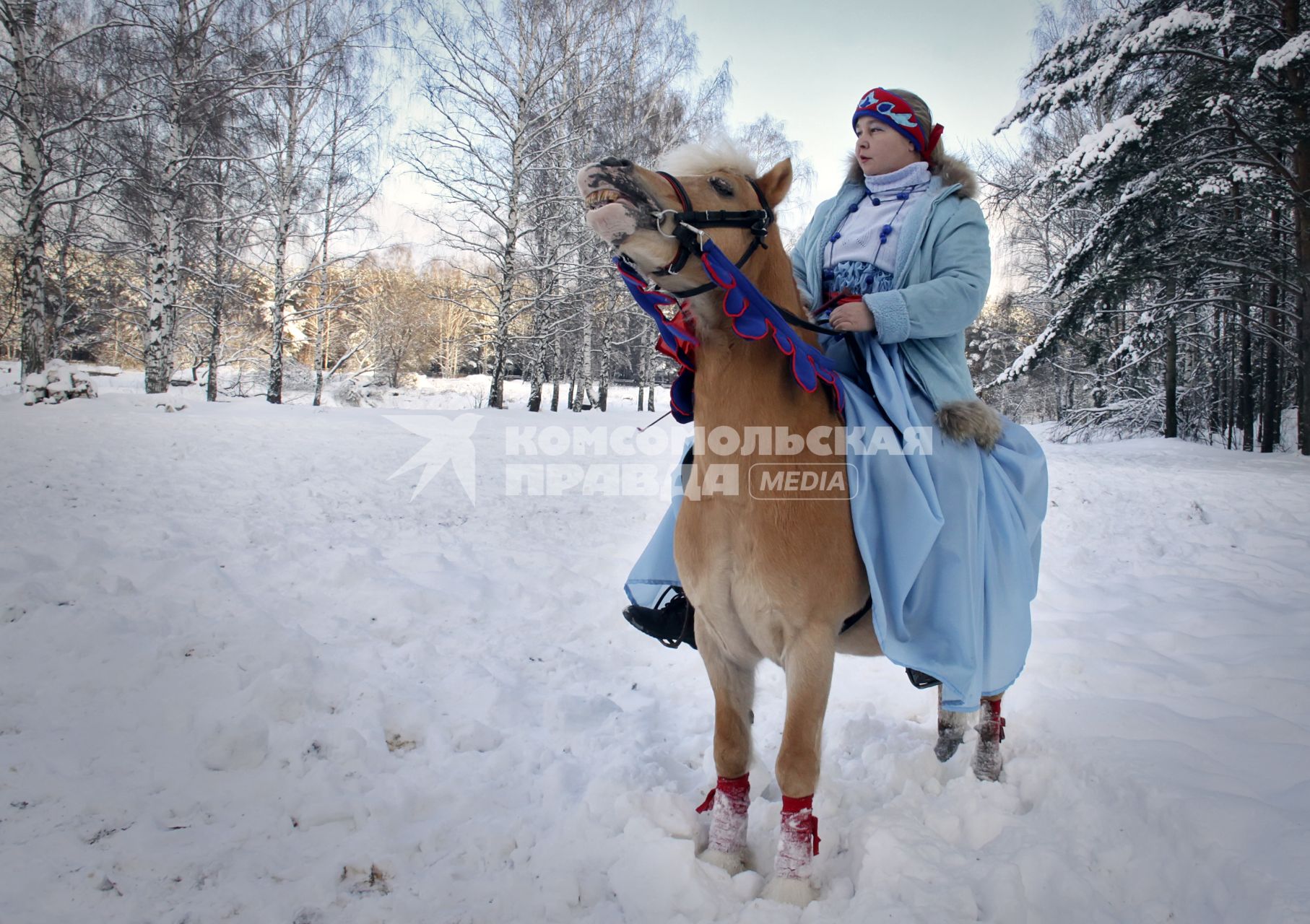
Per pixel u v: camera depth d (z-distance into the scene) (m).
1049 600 6.13
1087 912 2.27
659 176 2.17
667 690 4.27
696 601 2.49
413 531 7.45
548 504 9.79
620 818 2.73
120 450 10.66
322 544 6.39
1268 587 6.55
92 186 20.88
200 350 33.31
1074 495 11.02
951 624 2.54
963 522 2.62
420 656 4.28
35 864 2.31
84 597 4.33
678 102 28.11
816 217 3.29
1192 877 2.36
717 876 2.41
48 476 8.36
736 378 2.38
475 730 3.46
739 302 2.16
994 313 44.38
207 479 9.09
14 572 4.58
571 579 6.07
